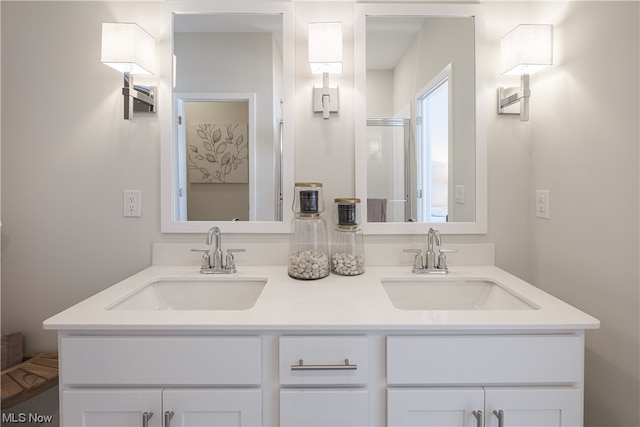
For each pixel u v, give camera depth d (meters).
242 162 1.49
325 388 0.94
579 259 1.24
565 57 1.30
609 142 1.11
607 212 1.12
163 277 1.34
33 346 1.49
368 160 1.49
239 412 0.93
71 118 1.47
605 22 1.12
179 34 1.48
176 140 1.49
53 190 1.48
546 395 0.92
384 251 1.50
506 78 1.49
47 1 1.45
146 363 0.92
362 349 0.93
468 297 1.35
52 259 1.49
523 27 1.33
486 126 1.49
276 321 0.92
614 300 1.10
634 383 1.03
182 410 0.92
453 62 1.48
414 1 1.48
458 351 0.93
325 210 1.51
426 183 1.50
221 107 1.49
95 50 1.47
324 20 1.48
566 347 0.92
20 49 1.46
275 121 1.49
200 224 1.49
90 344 0.92
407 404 0.92
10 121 1.47
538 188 1.46
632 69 1.03
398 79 1.49
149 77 1.48
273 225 1.49
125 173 1.49
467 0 1.48
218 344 0.92
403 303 1.35
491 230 1.51
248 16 1.48
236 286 1.35
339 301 1.07
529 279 1.51
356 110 1.48
